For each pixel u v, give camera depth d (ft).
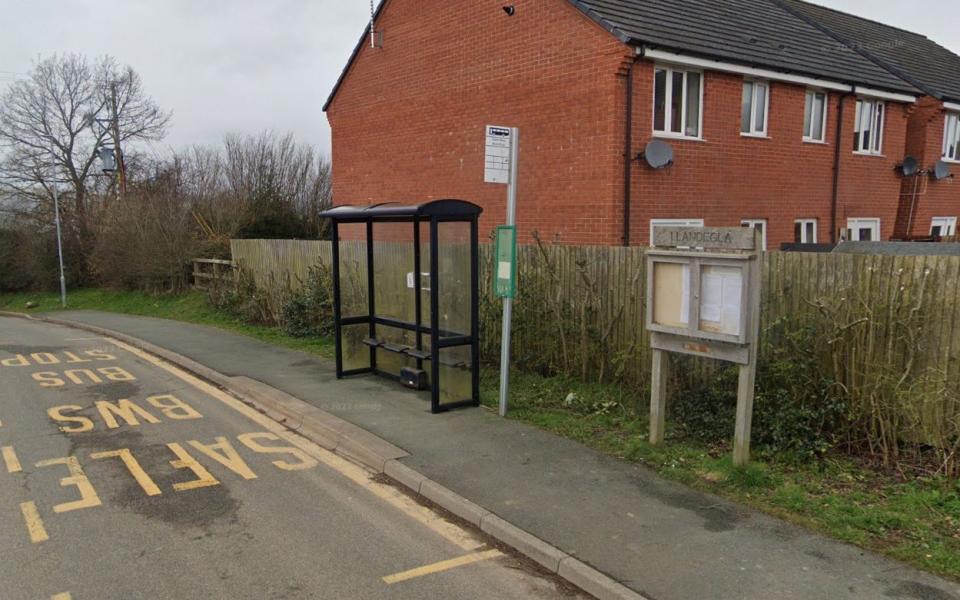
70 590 12.26
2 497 16.62
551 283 26.71
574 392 24.16
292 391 26.66
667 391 21.86
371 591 12.30
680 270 16.98
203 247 63.46
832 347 17.89
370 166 54.60
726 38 40.09
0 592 12.20
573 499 15.64
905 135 53.57
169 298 64.03
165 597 12.05
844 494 15.11
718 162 39.55
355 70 55.31
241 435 22.03
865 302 17.44
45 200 89.97
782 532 13.65
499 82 41.47
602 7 36.24
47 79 93.97
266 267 47.32
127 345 41.45
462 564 13.35
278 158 94.84
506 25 40.63
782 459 17.03
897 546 12.79
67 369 33.60
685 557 12.81
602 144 35.35
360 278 35.42
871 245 30.91
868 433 17.02
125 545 14.07
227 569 13.08
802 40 48.01
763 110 42.37
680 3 42.86
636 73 35.14
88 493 16.89
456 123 45.21
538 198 39.37
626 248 23.77
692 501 15.31
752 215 41.96
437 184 47.44
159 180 91.40
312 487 17.44
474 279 23.15
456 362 23.53
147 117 102.32
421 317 26.09
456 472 17.51
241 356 34.71
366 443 19.89
